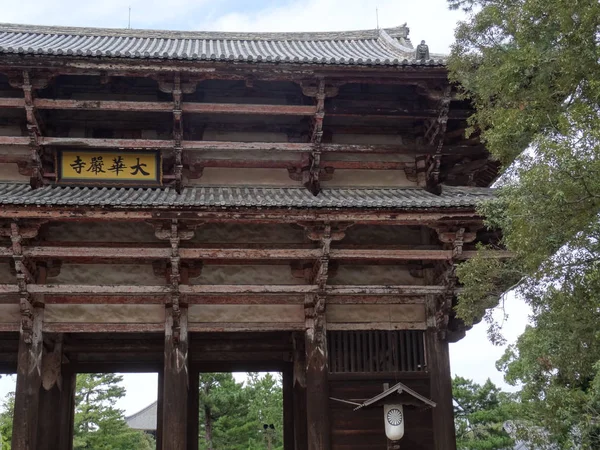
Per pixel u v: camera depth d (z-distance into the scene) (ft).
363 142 76.38
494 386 160.45
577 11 43.50
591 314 45.75
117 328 67.05
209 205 60.85
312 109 69.62
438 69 67.92
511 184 48.19
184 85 68.03
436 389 67.36
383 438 66.64
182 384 65.05
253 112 69.10
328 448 65.05
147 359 82.43
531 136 47.50
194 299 68.18
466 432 155.22
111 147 68.13
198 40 101.30
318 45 99.25
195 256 63.82
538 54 45.91
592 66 43.70
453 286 66.85
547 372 69.97
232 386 177.58
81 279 67.97
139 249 63.52
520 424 85.66
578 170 40.34
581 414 75.00
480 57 55.16
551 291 46.14
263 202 61.72
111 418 170.91
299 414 77.71
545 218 42.50
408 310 70.28
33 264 65.46
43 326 66.13
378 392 67.77
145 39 99.91
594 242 44.47
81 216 60.95
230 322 68.33
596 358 49.08
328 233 63.87
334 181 74.38
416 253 65.82
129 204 59.98
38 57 63.93
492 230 67.36
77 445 163.43
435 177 72.38
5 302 66.18
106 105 67.31
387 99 75.61
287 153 73.87
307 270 70.03
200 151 72.64
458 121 73.31
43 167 69.21
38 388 64.34
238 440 180.96
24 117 71.97
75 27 98.78
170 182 70.85
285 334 83.30
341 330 69.05
